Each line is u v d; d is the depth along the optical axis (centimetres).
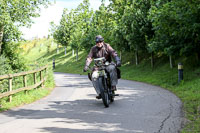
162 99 798
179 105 676
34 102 806
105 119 531
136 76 1938
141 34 2056
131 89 1109
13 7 1781
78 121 516
